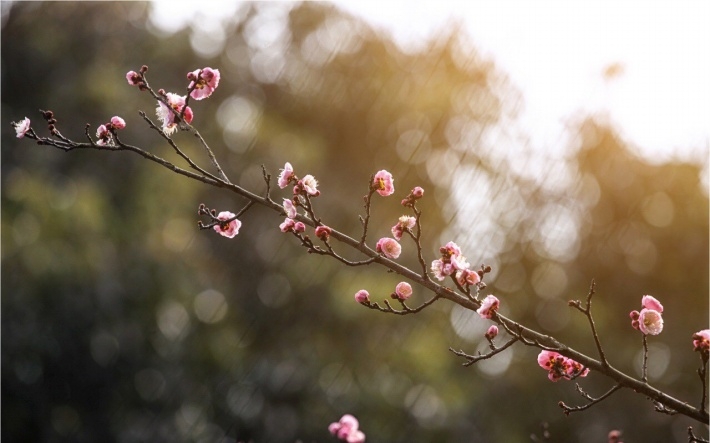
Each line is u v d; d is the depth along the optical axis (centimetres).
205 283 1645
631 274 2025
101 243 1395
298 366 1577
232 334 1625
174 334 1551
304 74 1970
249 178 1730
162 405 1489
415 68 1817
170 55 1866
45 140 323
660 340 1983
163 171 1507
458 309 1371
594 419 1808
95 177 1520
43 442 1385
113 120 331
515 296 1806
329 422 1525
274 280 1655
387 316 1524
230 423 1522
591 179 1900
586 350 1855
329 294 1583
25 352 1317
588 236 2002
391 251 327
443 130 1700
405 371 1538
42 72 1650
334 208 1698
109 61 1720
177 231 1608
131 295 1440
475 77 1689
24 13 1669
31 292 1292
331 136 1891
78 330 1367
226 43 2014
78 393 1418
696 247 2012
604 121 1692
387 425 1549
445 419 1620
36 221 1303
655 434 1834
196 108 1769
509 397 1770
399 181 1678
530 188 1717
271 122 1866
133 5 1820
